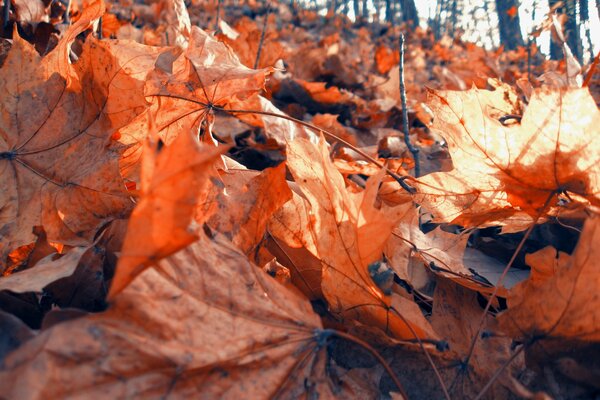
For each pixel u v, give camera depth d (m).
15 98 0.33
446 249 0.37
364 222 0.26
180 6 0.63
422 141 0.79
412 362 0.27
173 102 0.38
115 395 0.19
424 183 0.36
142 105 0.33
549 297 0.25
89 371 0.19
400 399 0.25
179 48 0.39
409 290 0.35
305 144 0.29
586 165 0.30
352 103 0.89
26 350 0.19
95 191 0.32
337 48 1.12
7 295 0.26
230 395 0.22
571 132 0.30
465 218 0.36
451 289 0.32
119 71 0.33
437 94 0.33
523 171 0.32
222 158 0.36
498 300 0.35
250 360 0.22
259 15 2.76
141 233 0.19
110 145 0.33
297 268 0.32
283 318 0.24
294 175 0.29
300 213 0.32
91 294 0.28
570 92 0.29
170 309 0.22
